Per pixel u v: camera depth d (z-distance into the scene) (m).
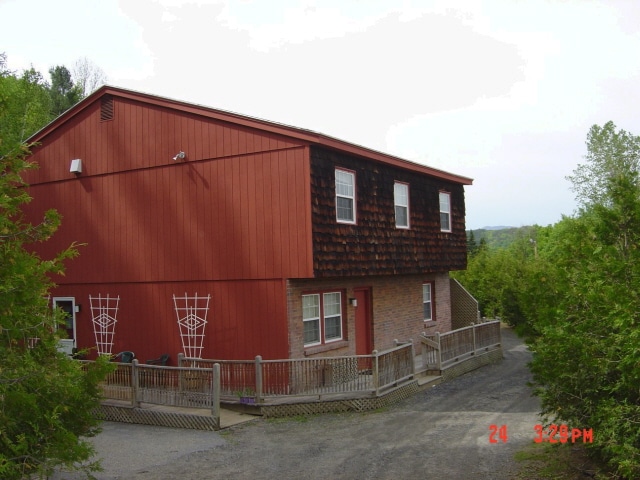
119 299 16.55
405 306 19.69
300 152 14.00
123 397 13.12
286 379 12.86
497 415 12.00
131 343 16.30
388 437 10.61
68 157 17.38
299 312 14.58
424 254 19.56
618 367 6.53
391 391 13.52
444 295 22.56
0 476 5.55
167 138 15.80
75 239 17.23
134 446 10.69
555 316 7.49
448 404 13.30
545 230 66.19
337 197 15.27
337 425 11.76
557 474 7.77
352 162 15.86
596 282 7.09
